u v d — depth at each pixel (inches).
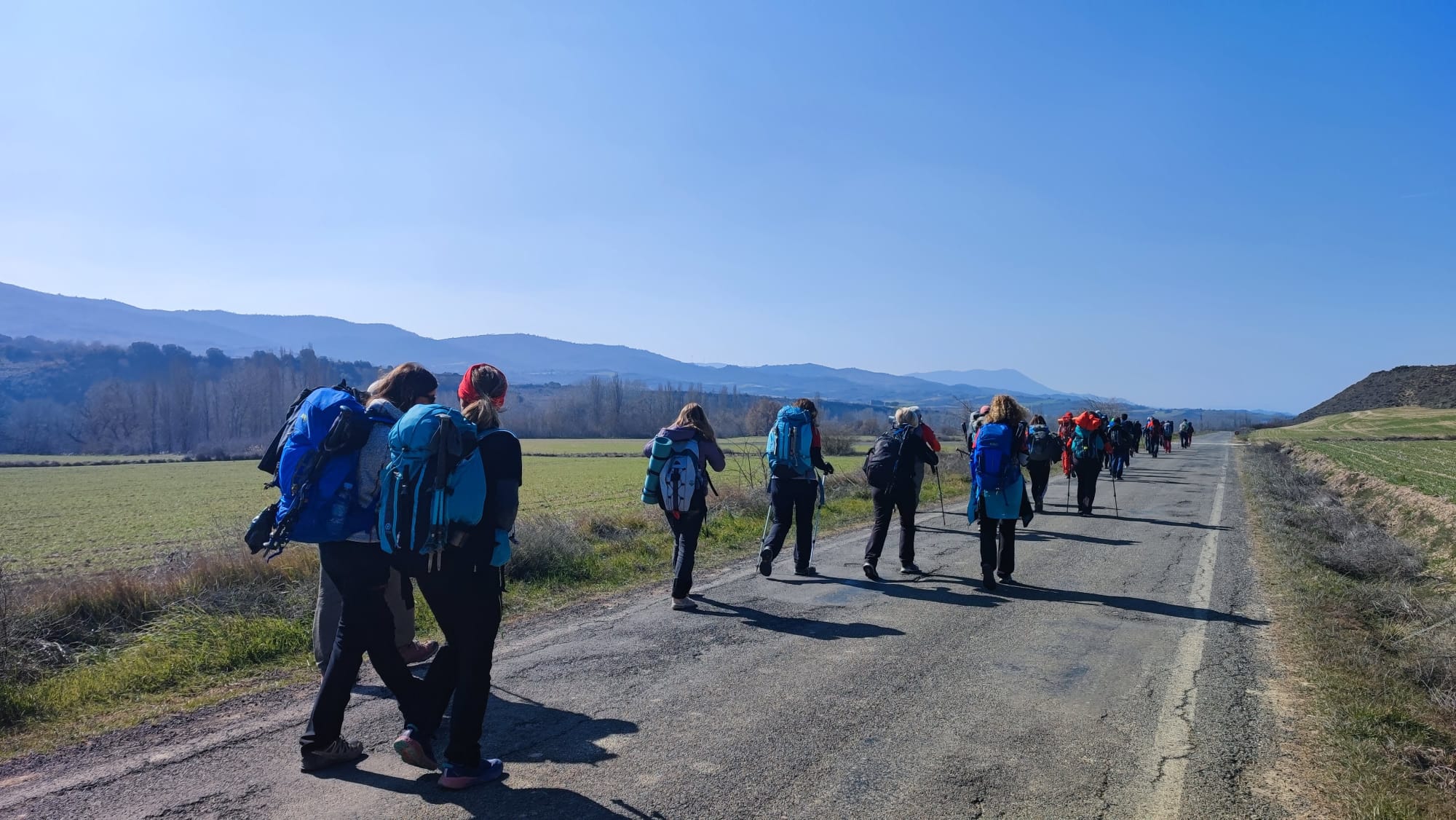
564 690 215.0
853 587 343.6
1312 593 340.2
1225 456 1603.1
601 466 1818.4
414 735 160.4
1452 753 183.0
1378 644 274.7
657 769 166.4
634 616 294.8
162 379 4284.0
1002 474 334.6
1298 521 581.9
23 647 244.8
